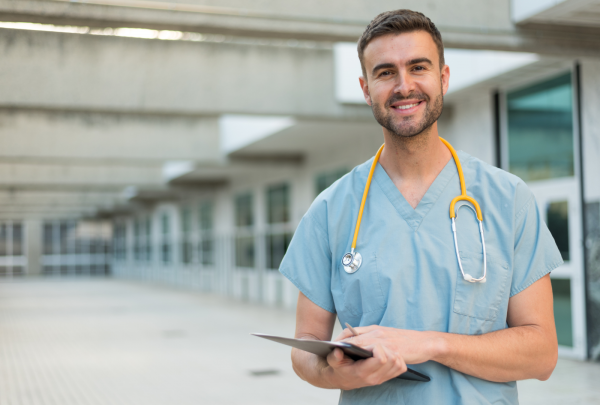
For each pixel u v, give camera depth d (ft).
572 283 24.89
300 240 5.44
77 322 44.01
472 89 28.53
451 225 4.98
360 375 4.28
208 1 15.87
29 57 25.30
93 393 21.38
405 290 4.86
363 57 4.94
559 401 18.43
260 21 16.26
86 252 127.24
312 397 20.27
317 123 36.47
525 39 19.08
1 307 56.85
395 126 4.82
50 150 38.88
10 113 37.93
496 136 28.68
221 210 69.31
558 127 25.39
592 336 24.00
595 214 23.62
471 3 18.51
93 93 26.02
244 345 32.17
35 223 122.93
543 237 5.02
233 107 28.12
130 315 48.60
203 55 27.86
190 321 43.70
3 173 56.08
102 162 42.24
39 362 27.89
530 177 27.02
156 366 26.37
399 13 4.82
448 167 5.17
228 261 67.36
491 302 4.81
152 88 26.96
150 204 93.15
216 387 21.94
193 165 46.26
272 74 28.89
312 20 16.71
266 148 45.96
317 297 5.32
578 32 19.57
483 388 4.76
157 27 15.78
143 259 107.14
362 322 4.98
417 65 4.75
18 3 14.57
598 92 23.34
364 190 5.27
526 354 4.63
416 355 4.40
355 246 5.10
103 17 15.08
